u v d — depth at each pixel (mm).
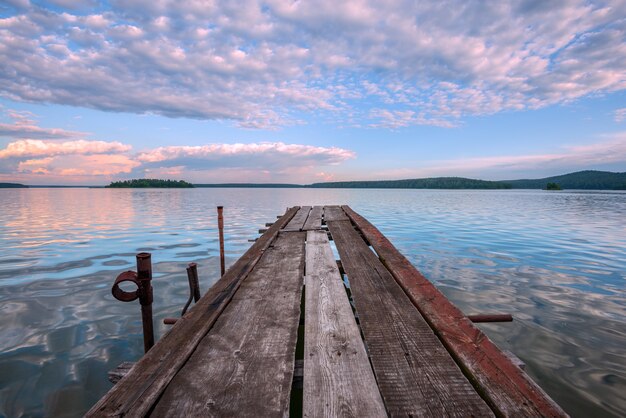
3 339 4445
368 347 1969
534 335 4547
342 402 1486
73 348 4219
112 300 5969
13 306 5656
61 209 29188
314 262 4004
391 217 20906
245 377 1684
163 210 27984
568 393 3281
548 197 59156
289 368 1766
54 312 5398
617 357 3967
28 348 4211
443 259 9008
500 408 1390
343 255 4375
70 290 6531
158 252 10133
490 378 1604
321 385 1609
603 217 21172
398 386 1583
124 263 8797
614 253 9875
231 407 1452
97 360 3934
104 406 1416
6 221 19109
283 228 6645
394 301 2727
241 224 17625
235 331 2217
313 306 2635
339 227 6766
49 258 9383
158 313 5355
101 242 11930
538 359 3934
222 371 1737
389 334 2135
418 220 19094
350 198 53531
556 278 7219
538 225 16703
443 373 1688
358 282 3238
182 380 1656
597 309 5477
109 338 4496
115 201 44750
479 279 7141
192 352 1934
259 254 4324
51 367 3775
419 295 2789
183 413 1415
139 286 2859
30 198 56281
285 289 3066
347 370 1736
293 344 2033
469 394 1516
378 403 1475
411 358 1837
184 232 14570
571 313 5305
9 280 7211
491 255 9523
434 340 2049
